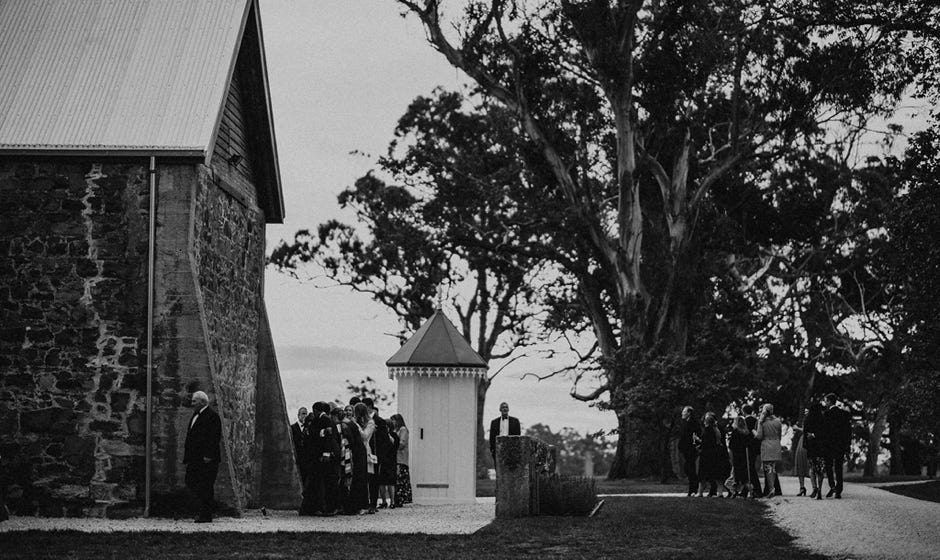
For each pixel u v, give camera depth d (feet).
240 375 91.04
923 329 100.48
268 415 95.35
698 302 162.91
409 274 196.13
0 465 75.36
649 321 158.71
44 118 81.10
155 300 78.33
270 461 94.32
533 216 173.37
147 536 61.16
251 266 95.66
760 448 95.61
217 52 86.07
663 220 165.07
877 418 205.67
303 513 80.84
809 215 192.03
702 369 153.99
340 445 81.97
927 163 90.43
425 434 100.99
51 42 87.15
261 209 99.30
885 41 104.06
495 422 99.04
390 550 56.18
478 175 187.52
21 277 79.10
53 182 79.61
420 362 101.04
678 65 148.25
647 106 153.69
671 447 164.04
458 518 78.89
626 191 156.66
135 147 78.84
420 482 100.42
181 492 76.59
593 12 146.51
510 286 201.98
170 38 87.35
